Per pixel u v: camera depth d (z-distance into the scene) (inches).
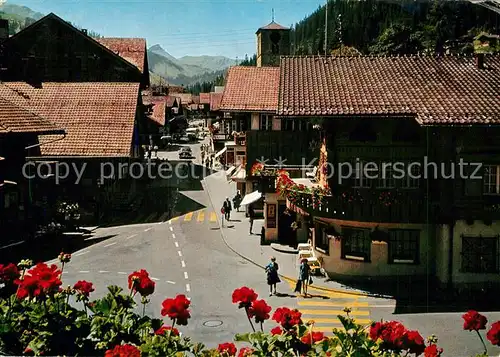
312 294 991.6
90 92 1897.1
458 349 714.8
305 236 1341.0
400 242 1051.3
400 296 976.9
